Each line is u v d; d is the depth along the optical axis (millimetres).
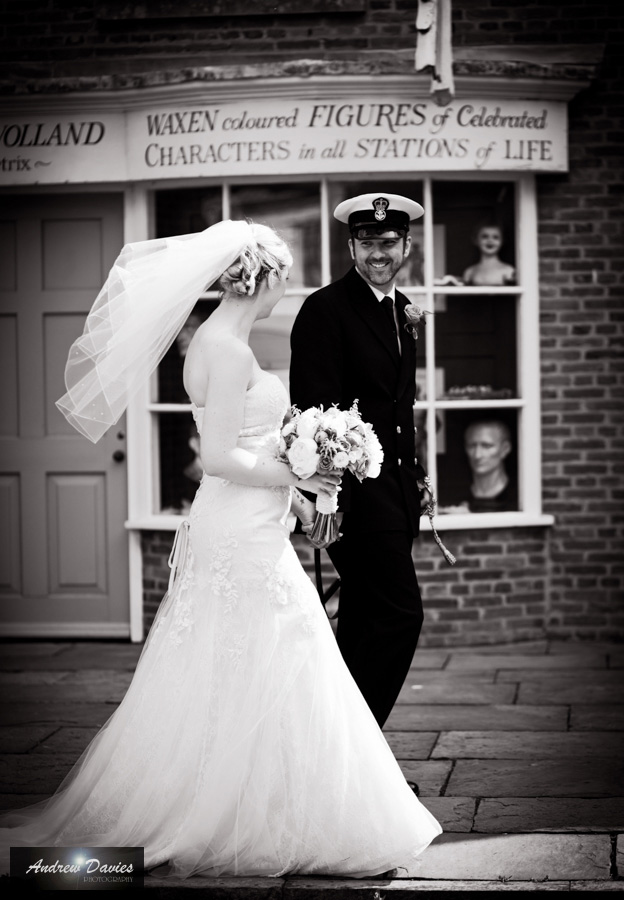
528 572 7684
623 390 7664
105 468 7906
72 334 7930
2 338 7953
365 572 4680
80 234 7883
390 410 4781
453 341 7648
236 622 4133
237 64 7441
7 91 7434
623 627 7707
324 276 7562
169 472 7832
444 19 6559
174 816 4098
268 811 4023
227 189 7590
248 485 4184
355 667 4609
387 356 4781
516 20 7445
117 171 7539
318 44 7426
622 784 4980
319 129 7309
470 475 7703
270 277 4270
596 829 4445
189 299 4277
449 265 7629
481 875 4043
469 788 4953
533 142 7422
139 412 7766
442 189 7609
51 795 4887
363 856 4000
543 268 7652
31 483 7961
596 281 7637
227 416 4105
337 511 4570
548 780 5039
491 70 7211
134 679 4289
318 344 4730
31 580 7984
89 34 7527
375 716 4617
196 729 4098
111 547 7934
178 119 7391
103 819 4180
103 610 7965
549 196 7629
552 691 6527
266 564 4148
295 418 4172
